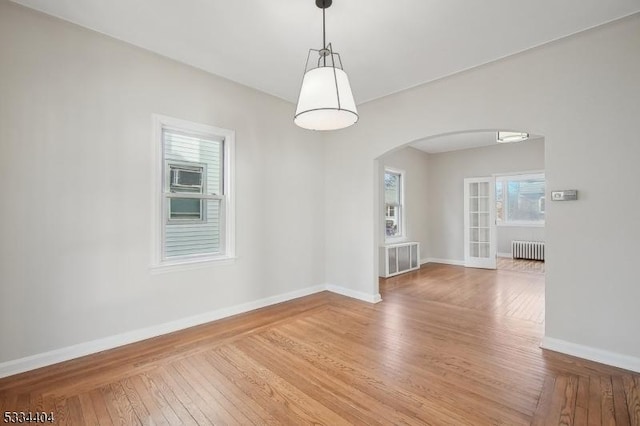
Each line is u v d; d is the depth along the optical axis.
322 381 2.24
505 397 2.05
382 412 1.90
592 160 2.60
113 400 2.01
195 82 3.35
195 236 3.45
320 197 4.81
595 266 2.59
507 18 2.46
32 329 2.41
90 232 2.68
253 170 3.91
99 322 2.72
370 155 4.29
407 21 2.50
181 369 2.41
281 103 4.24
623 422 1.80
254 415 1.87
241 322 3.44
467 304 4.13
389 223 6.70
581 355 2.63
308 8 2.35
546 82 2.84
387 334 3.11
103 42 2.74
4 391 2.11
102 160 2.74
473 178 7.06
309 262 4.64
